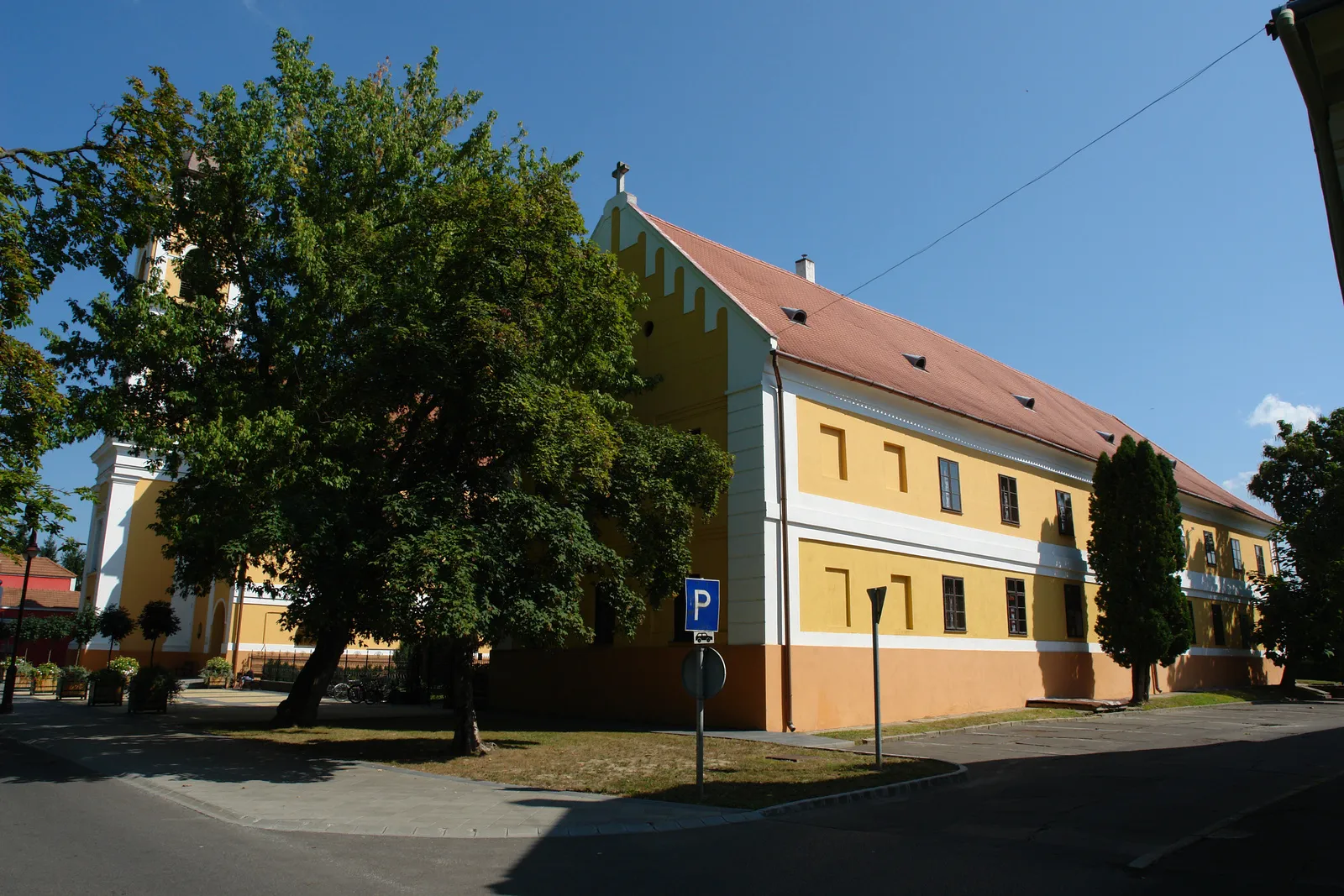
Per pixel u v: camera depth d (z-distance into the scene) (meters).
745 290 23.62
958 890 6.92
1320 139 7.82
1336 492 34.94
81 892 6.61
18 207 13.22
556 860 7.96
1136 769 13.36
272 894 6.64
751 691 18.66
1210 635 35.94
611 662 22.23
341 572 13.32
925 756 14.83
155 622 35.56
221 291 17.84
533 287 14.51
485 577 13.17
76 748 15.35
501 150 20.36
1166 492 27.41
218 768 13.16
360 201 18.39
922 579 22.62
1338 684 40.09
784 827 9.44
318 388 16.36
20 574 61.34
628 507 16.44
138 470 42.56
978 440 25.64
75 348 15.12
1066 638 27.56
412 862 7.79
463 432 14.48
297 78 18.20
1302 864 7.60
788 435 20.03
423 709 25.88
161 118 15.02
